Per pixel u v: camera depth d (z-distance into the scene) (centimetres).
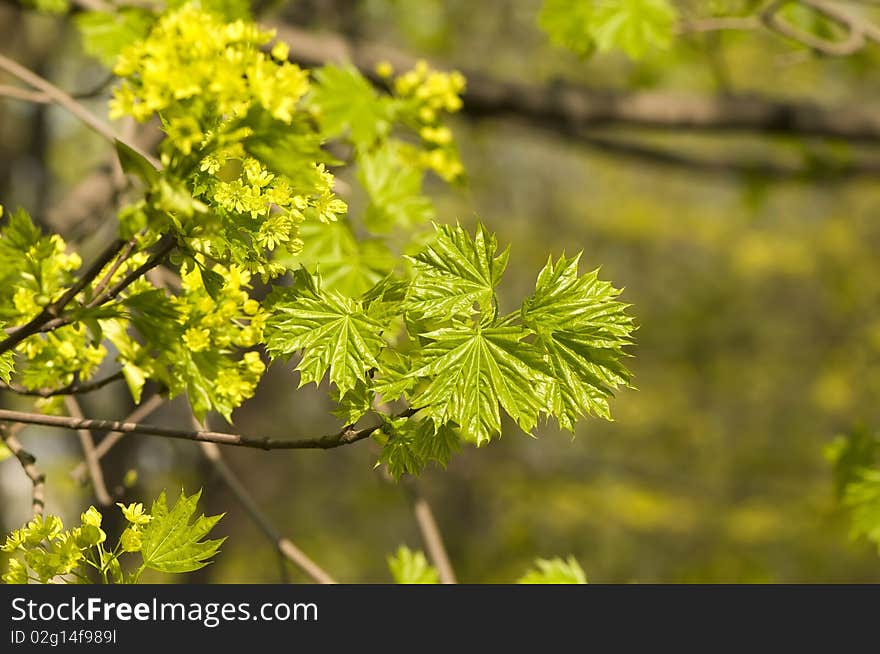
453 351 164
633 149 675
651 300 1648
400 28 966
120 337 197
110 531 482
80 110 323
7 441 234
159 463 790
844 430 1515
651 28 455
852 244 1549
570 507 1234
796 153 723
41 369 196
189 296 179
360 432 170
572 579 359
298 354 178
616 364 165
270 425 1086
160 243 167
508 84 585
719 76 636
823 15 524
